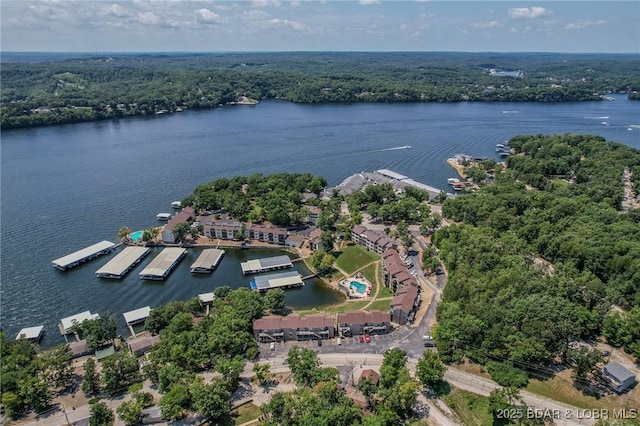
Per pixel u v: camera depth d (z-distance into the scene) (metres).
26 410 144.50
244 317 179.50
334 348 170.12
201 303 198.75
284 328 174.88
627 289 185.62
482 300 175.00
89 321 177.25
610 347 161.25
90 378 149.12
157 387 152.25
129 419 133.38
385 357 151.88
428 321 185.75
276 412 131.75
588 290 179.88
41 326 192.75
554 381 145.75
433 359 147.00
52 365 155.75
